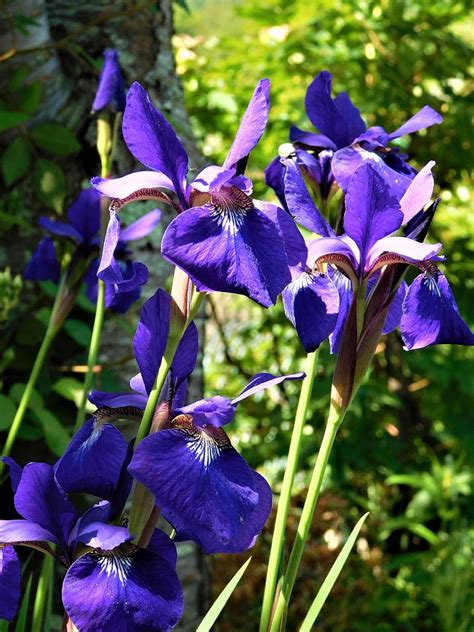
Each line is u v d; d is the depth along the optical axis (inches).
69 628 10.8
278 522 13.3
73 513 11.5
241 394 10.5
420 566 35.5
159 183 10.9
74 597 10.0
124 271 19.2
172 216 25.1
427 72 36.3
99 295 18.6
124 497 11.4
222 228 10.1
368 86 36.2
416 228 12.4
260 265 10.0
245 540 11.2
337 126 16.1
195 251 9.9
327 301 12.4
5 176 23.0
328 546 35.3
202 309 26.0
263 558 33.5
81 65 24.5
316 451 34.7
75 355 23.8
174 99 26.1
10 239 23.9
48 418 21.6
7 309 21.8
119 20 24.9
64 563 11.5
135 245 24.2
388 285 12.2
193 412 10.4
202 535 11.1
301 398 13.7
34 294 23.8
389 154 15.6
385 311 12.2
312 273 12.5
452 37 36.1
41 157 24.1
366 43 36.3
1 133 23.6
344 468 34.6
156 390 10.6
